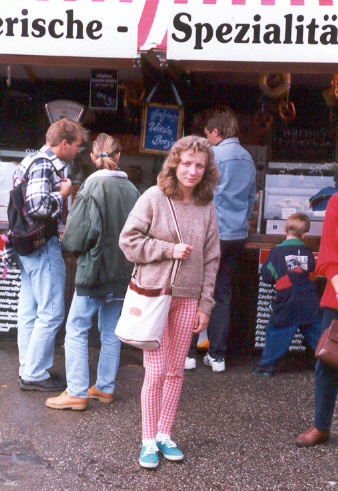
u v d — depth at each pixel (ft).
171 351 9.28
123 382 13.25
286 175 17.53
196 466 9.34
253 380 13.76
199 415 11.47
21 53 13.04
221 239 13.97
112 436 10.30
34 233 11.67
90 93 17.52
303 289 13.78
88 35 12.92
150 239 8.64
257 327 15.60
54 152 12.06
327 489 8.75
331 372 9.73
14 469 8.97
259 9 12.60
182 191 8.80
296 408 12.04
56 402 11.39
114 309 11.70
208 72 17.51
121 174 11.47
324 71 14.56
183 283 8.79
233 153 14.01
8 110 18.04
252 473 9.18
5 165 17.13
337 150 17.58
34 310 12.67
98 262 10.85
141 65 14.38
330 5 12.46
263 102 17.69
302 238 14.82
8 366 13.91
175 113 17.65
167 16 13.00
